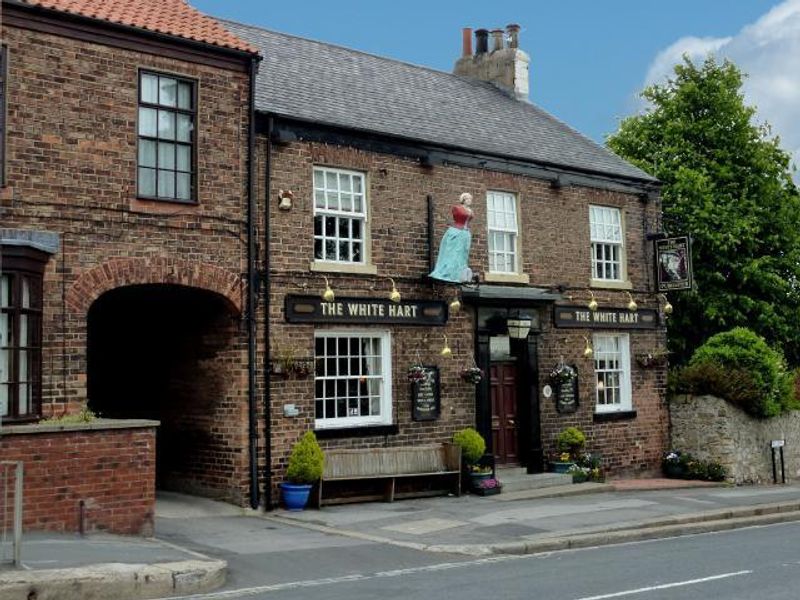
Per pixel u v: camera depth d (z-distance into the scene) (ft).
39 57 44.32
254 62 51.83
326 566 37.99
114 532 40.27
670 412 75.87
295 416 52.95
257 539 43.37
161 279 47.70
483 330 63.00
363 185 57.93
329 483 53.42
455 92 75.00
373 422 57.41
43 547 35.42
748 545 44.42
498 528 47.29
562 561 39.81
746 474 74.33
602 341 72.38
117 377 58.23
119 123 46.80
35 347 42.91
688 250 73.41
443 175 61.77
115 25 46.47
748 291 102.06
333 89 62.39
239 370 51.13
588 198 71.41
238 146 51.29
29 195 43.60
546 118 80.18
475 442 58.95
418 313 59.21
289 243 53.52
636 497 60.54
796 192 104.37
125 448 40.83
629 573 36.22
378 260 57.67
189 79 49.78
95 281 45.34
